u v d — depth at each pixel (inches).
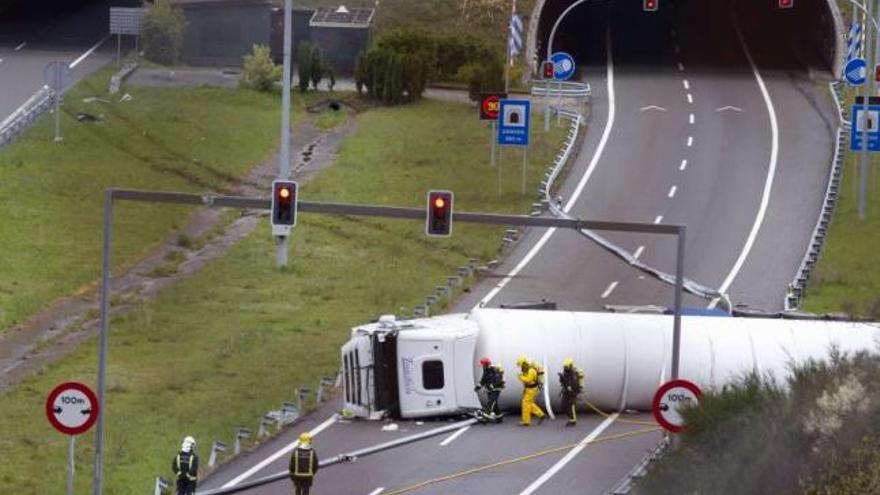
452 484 4276.6
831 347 4527.6
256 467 4461.1
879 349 4463.6
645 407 5103.3
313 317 6200.8
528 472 4397.1
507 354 5022.1
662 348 5049.2
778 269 7032.5
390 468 4443.9
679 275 4323.3
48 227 7258.9
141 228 7440.9
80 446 4584.2
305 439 4025.6
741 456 3508.9
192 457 4010.8
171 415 4940.9
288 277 6791.3
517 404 5073.8
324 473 4392.2
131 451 4562.0
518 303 5807.1
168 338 5871.1
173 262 6998.0
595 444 4699.8
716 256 7214.6
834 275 6791.3
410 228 7613.2
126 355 5639.8
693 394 3932.1
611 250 7253.9
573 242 7411.4
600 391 5059.1
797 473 3277.6
